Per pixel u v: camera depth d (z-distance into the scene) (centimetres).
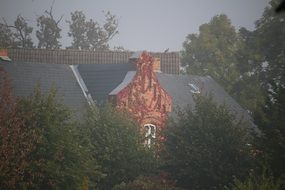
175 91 9369
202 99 6194
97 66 8612
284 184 4350
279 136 4691
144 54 7856
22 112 4478
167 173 6147
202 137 5862
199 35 15188
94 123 6012
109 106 6262
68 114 4834
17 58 10288
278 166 4672
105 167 5875
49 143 4459
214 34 15175
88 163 4831
